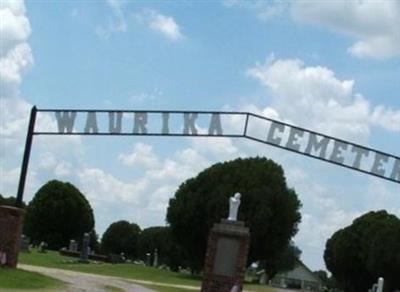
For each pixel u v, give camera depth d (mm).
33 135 33281
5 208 32625
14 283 29234
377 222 116000
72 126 32875
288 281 155375
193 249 86938
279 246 85812
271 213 83375
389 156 29859
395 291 107188
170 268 111500
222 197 83125
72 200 119500
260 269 130125
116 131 32156
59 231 119312
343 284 126500
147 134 31906
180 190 87062
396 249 105938
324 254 138750
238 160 87125
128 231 149375
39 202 119062
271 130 30641
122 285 39469
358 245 120125
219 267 32719
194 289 51438
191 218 84750
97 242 147875
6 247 32531
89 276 43031
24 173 33219
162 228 138125
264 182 84500
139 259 145875
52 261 64062
